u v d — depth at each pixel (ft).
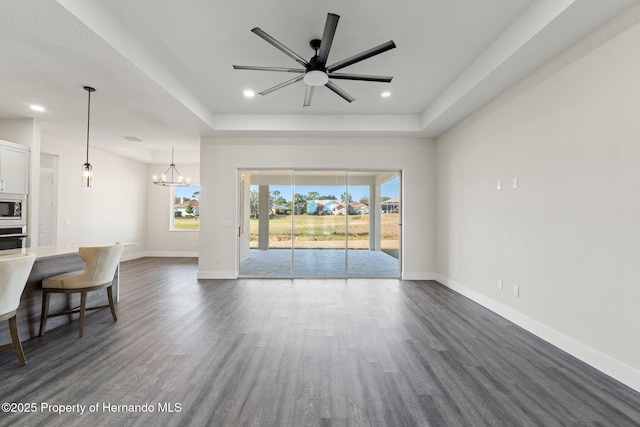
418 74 12.34
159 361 8.05
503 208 11.80
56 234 19.25
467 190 14.62
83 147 21.53
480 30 9.37
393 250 19.15
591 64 8.01
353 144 18.48
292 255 19.03
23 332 9.33
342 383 7.09
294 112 16.92
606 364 7.54
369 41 10.01
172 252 28.14
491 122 12.62
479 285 13.50
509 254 11.41
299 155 18.49
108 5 8.20
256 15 8.69
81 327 9.74
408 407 6.23
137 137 19.36
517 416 5.97
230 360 8.14
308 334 9.93
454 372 7.63
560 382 7.20
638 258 6.89
